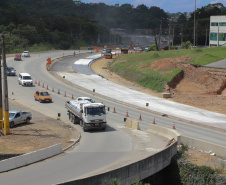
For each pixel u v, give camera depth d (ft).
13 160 68.28
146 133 103.81
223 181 65.41
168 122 123.95
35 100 156.25
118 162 72.90
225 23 361.30
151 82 198.29
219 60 225.76
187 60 226.79
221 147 79.41
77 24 599.57
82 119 105.40
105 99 167.94
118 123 118.32
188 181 70.38
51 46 489.26
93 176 55.72
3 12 521.24
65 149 83.25
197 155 79.97
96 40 614.34
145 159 66.59
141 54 287.69
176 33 544.21
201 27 511.40
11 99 153.79
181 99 169.78
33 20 545.85
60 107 142.92
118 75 239.50
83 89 189.57
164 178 76.02
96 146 87.35
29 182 59.98
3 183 59.47
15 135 96.12
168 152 74.18
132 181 63.52
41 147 84.23
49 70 251.60
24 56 313.73
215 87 184.03
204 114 139.64
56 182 60.03
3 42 95.09
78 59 322.96
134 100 164.04
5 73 95.71
